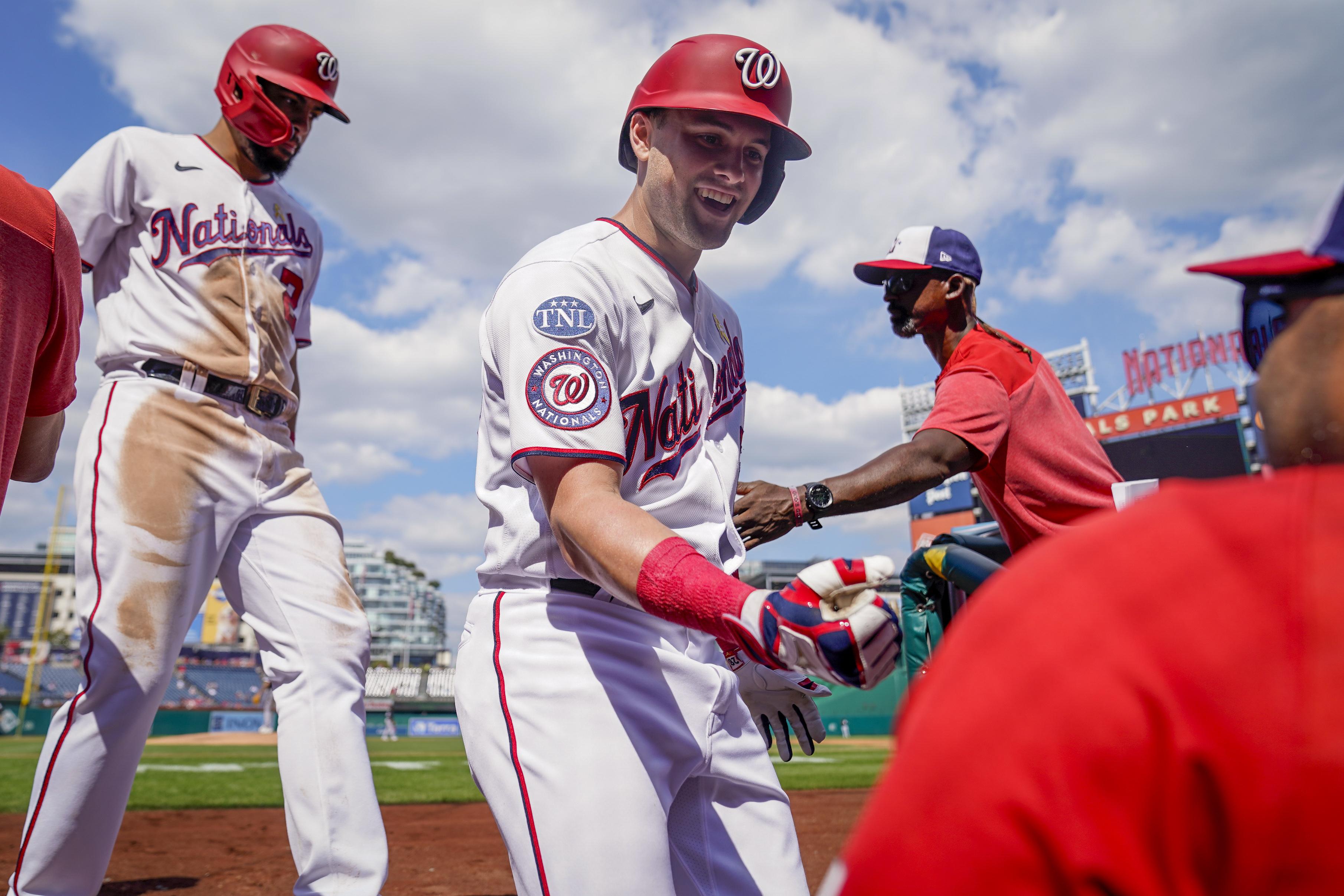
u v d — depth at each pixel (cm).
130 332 260
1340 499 46
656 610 105
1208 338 3675
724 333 184
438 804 696
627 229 167
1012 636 49
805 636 86
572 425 124
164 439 248
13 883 221
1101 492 239
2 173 169
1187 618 45
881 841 48
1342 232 51
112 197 263
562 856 131
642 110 161
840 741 3027
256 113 279
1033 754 45
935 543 237
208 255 270
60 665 5684
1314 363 50
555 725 136
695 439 168
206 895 321
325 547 265
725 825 158
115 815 231
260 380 271
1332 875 41
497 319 142
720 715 154
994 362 234
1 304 162
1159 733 44
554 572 145
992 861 45
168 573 240
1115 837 44
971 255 263
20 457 207
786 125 165
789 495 217
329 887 232
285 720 244
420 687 5156
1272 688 42
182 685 5347
